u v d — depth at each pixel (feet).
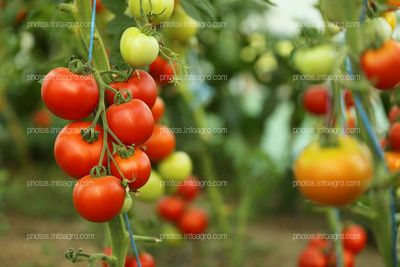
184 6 3.96
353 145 3.05
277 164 8.32
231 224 8.57
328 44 3.56
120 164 3.28
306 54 3.57
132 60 3.38
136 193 3.44
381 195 3.46
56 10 3.94
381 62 3.14
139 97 3.43
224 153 9.04
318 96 4.63
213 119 9.78
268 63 7.63
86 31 3.53
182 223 5.95
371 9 3.28
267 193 9.32
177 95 6.42
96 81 3.32
